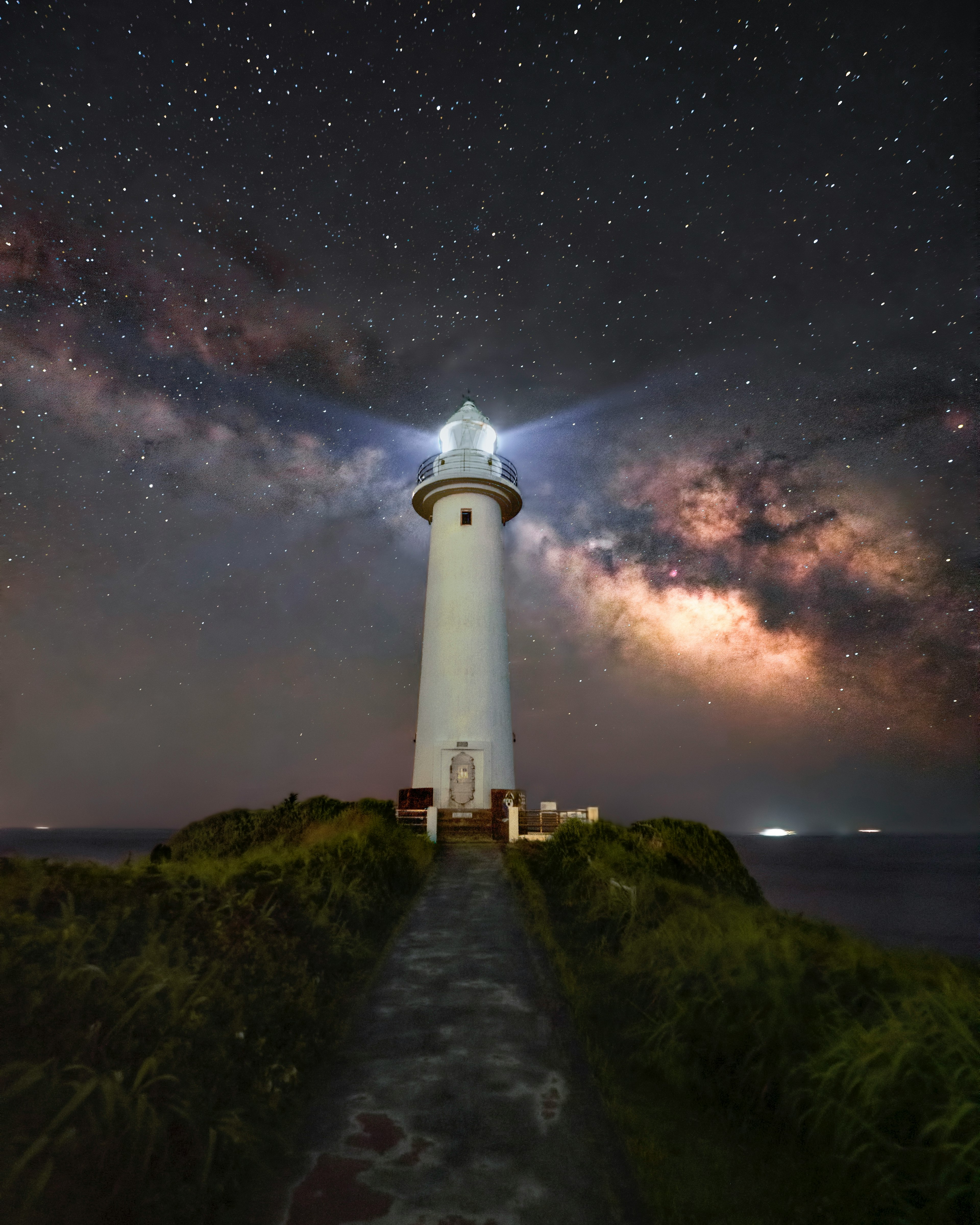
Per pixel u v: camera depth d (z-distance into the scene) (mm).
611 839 15328
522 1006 6652
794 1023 5223
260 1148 3986
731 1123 4492
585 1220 3541
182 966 5234
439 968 7891
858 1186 3711
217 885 7480
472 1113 4586
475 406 32406
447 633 26703
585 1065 5355
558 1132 4363
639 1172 3930
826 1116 4215
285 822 16734
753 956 6566
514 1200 3684
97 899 6078
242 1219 3471
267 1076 4738
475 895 12297
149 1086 3736
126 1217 3107
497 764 24953
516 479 30219
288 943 6973
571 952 8727
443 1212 3578
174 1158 3580
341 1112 4590
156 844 11695
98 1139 3289
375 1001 6773
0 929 4785
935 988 6133
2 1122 3193
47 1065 3625
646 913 9656
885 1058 4535
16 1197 2943
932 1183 3578
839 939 9609
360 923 9258
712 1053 5176
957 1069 4293
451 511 28688
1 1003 4012
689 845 16797
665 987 6363
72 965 4551
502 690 26406
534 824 21953
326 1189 3744
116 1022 4168
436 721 25547
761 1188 3789
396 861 13234
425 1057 5465
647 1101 4801
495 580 27969
